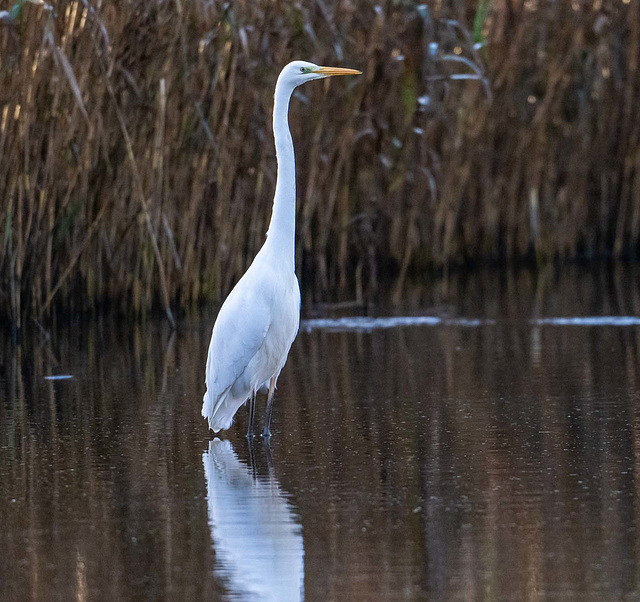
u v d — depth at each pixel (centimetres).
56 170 1486
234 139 1611
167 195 1576
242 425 973
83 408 1044
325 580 587
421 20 1825
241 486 768
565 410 989
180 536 660
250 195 1731
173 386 1148
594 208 2325
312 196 1805
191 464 832
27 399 1091
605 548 625
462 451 852
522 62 2098
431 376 1177
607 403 1013
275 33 1566
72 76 1251
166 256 1620
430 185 1853
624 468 792
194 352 1365
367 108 1814
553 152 2205
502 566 601
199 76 1520
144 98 1497
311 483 772
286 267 931
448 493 739
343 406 1035
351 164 1898
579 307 1681
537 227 2203
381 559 616
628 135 2266
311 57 1697
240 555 627
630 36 2195
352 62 1775
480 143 2112
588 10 2091
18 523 692
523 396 1057
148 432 943
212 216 1681
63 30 1368
